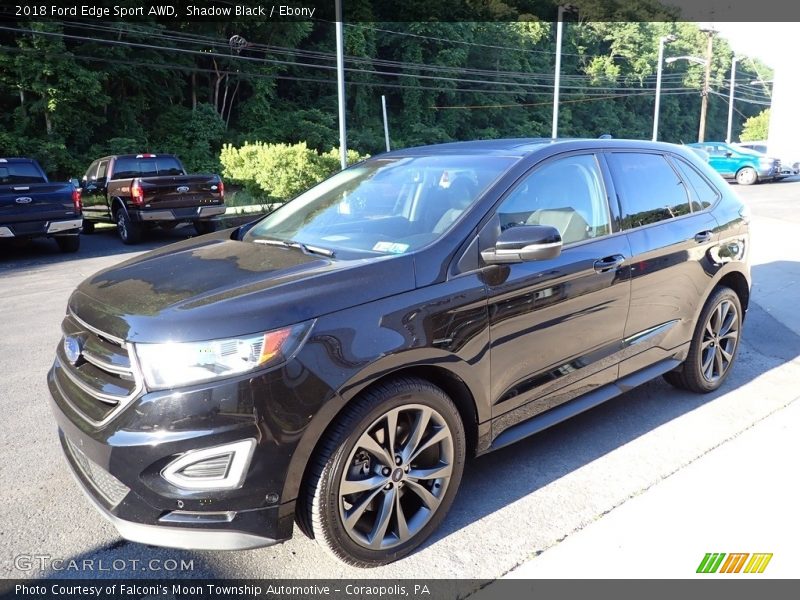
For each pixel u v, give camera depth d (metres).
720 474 3.44
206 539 2.39
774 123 35.88
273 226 3.85
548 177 3.50
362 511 2.64
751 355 5.44
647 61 69.12
